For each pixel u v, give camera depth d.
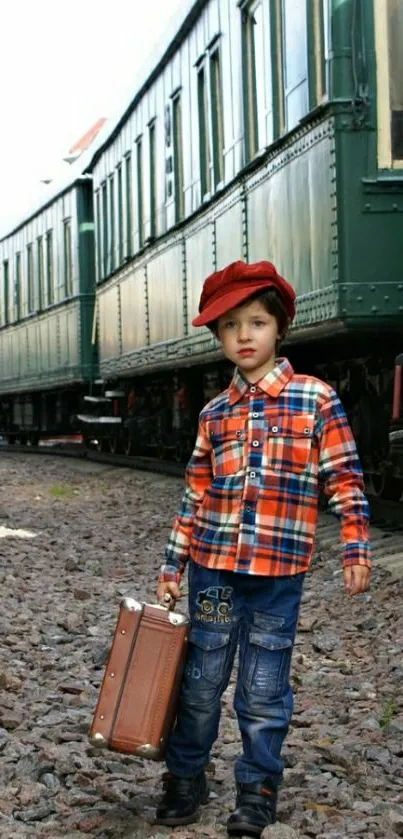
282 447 3.37
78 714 4.86
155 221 16.17
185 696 3.47
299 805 3.66
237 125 11.60
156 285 16.17
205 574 3.43
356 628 6.55
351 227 8.63
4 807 3.66
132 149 17.81
